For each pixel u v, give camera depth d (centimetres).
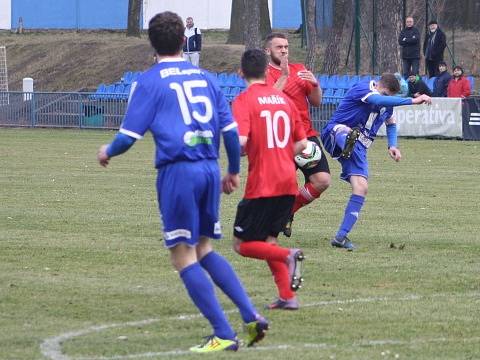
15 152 6350
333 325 1956
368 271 2530
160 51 1770
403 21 8719
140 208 3753
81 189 4372
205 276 1745
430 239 3064
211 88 1775
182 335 1873
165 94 1731
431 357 1720
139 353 1738
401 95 2906
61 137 7744
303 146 2141
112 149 1739
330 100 7619
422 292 2283
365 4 9019
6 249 2830
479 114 7031
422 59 8994
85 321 1988
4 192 4244
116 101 8500
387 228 3303
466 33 9462
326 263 2638
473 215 3631
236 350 1745
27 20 13662
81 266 2580
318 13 9950
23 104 8875
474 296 2244
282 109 2105
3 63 10681
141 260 2672
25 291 2267
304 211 3716
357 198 2884
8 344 1800
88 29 13562
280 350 1755
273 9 13062
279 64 2753
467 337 1870
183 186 1723
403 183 4706
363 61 9262
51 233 3136
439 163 5691
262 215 2083
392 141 2977
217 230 1794
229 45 11456
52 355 1723
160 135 1728
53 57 12175
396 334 1889
